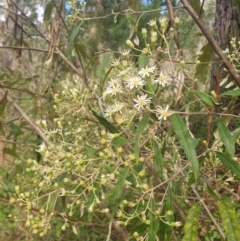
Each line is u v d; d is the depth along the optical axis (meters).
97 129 0.37
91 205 0.26
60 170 0.28
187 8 0.27
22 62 0.49
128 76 0.24
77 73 0.40
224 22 0.58
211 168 0.29
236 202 0.32
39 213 0.31
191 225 0.23
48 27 0.43
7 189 0.49
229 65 0.27
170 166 0.29
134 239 0.29
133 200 0.29
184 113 0.23
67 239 0.46
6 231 0.50
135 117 0.26
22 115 0.40
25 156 0.54
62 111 0.38
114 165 0.27
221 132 0.23
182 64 0.25
